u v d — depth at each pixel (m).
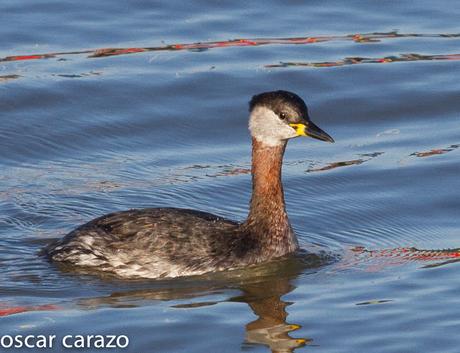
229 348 13.00
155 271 14.88
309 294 14.52
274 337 13.26
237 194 17.53
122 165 18.44
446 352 12.84
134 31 22.34
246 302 14.24
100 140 19.22
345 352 12.88
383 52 21.84
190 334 13.31
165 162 18.58
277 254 15.51
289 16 22.98
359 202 17.36
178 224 15.22
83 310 13.91
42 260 15.29
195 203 17.22
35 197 17.19
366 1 23.38
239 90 20.67
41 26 22.34
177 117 19.92
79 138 19.22
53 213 16.70
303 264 15.42
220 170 18.31
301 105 15.38
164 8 23.11
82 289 14.51
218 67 21.27
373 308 13.99
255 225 15.49
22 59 21.28
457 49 21.92
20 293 14.37
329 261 15.55
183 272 14.92
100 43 21.89
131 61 21.36
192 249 15.03
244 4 23.34
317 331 13.43
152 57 21.52
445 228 16.61
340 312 13.91
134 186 17.69
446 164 18.41
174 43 21.97
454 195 17.52
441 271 15.11
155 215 15.35
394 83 21.00
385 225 16.75
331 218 16.92
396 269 15.25
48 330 13.37
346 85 20.97
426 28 22.62
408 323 13.55
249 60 21.55
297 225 16.70
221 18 22.84
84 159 18.66
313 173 18.25
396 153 18.92
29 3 23.11
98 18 22.72
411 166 18.41
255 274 15.12
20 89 20.28
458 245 16.02
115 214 15.47
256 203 15.52
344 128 19.92
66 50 21.66
